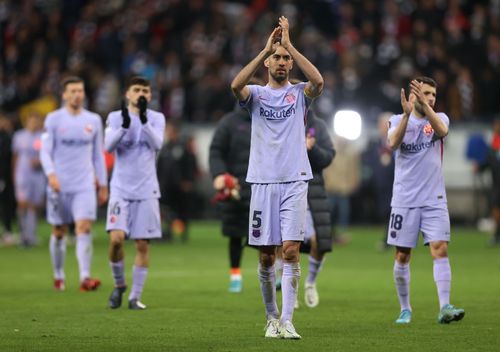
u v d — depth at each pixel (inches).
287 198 936.3
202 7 3233.3
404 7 3014.3
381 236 2539.4
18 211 2223.2
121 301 1187.9
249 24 3088.1
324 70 2748.5
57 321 1052.5
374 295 1314.0
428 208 1038.4
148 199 1171.3
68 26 3427.7
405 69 2694.4
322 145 1219.2
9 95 3026.6
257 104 947.3
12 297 1284.4
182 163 2315.5
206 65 2957.7
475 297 1277.1
